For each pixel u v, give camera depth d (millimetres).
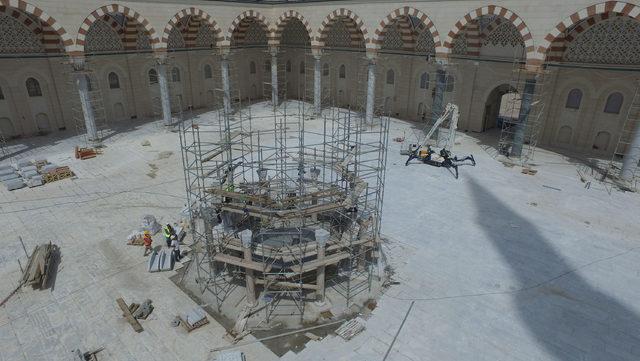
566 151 26406
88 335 12016
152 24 27562
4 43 25906
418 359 11102
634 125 22578
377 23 28219
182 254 15695
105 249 16109
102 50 30172
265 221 14062
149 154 25859
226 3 30969
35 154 25188
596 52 24156
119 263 15289
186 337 11922
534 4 21656
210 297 13500
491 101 30266
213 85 37656
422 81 32438
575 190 21156
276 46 34594
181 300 13406
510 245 16438
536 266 15148
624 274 14742
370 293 13625
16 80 26875
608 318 12664
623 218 18469
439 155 24688
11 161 24031
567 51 25219
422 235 17109
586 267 15109
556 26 21297
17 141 27281
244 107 37875
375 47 28891
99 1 24781
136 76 32500
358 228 15195
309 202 14688
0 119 26938
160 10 27703
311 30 32188
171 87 34750
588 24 23562
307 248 12766
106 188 21328
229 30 31828
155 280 14375
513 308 13039
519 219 18406
